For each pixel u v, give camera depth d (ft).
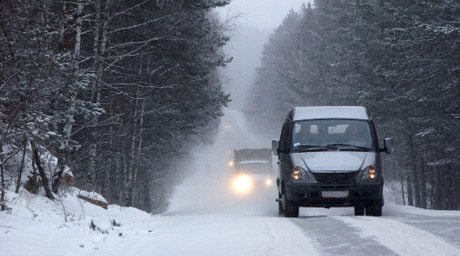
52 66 111.04
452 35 271.49
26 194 133.49
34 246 85.35
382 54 364.58
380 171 142.92
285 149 150.92
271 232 95.20
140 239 100.37
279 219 123.75
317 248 78.43
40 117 110.42
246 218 131.54
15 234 91.61
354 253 73.82
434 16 283.38
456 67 278.26
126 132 246.06
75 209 143.33
